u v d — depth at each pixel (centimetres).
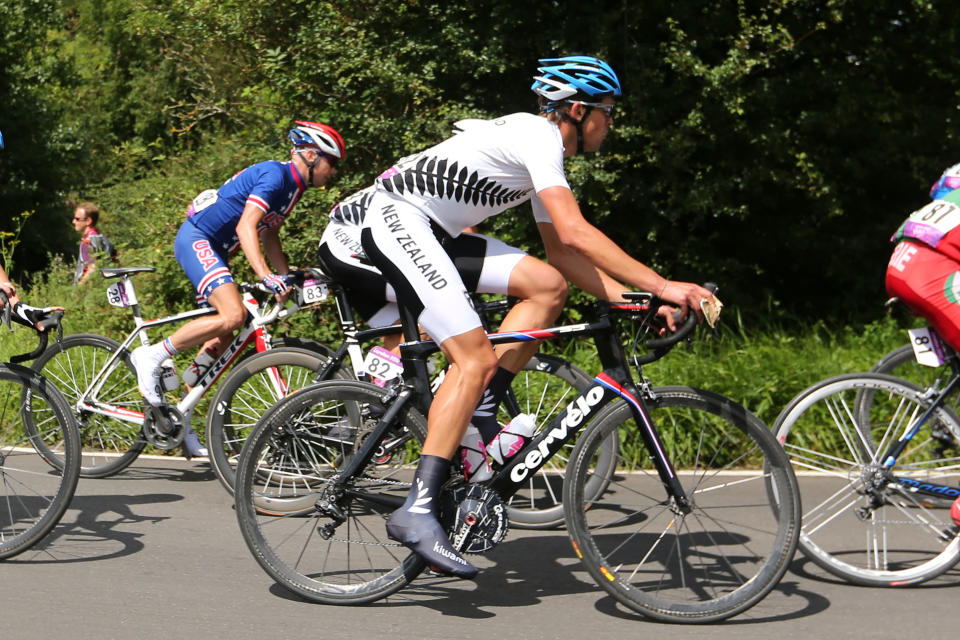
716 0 1015
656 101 1008
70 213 2658
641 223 1066
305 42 984
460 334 403
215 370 652
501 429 427
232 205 644
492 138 408
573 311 929
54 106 2769
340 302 589
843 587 438
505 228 989
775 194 1107
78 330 900
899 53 1116
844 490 459
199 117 1145
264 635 380
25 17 2662
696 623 393
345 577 423
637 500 430
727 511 411
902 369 558
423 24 1034
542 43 995
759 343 862
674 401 406
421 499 403
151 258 940
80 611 404
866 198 1155
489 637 379
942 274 441
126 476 657
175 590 431
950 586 439
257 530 426
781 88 1023
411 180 416
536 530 546
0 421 486
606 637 379
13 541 464
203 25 1082
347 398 427
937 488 442
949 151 1116
